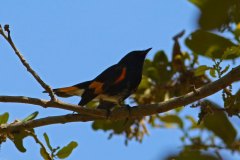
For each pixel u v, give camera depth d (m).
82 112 6.98
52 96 6.76
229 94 7.18
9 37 6.64
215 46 8.53
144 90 11.48
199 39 8.51
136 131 10.77
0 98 6.67
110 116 7.27
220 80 7.03
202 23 3.71
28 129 7.08
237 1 3.67
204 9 3.68
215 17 3.68
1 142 7.04
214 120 9.94
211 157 7.59
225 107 7.29
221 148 9.96
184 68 11.05
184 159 7.35
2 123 7.30
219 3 3.65
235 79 6.98
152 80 11.57
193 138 10.83
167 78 11.46
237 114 7.25
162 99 11.38
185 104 7.24
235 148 9.94
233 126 9.95
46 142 7.07
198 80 10.50
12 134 7.05
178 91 11.29
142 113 7.39
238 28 8.37
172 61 11.16
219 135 10.05
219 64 7.15
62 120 7.14
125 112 7.39
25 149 7.13
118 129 11.12
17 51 6.73
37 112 7.33
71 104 6.93
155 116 11.92
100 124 11.18
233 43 8.47
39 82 6.75
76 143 7.13
